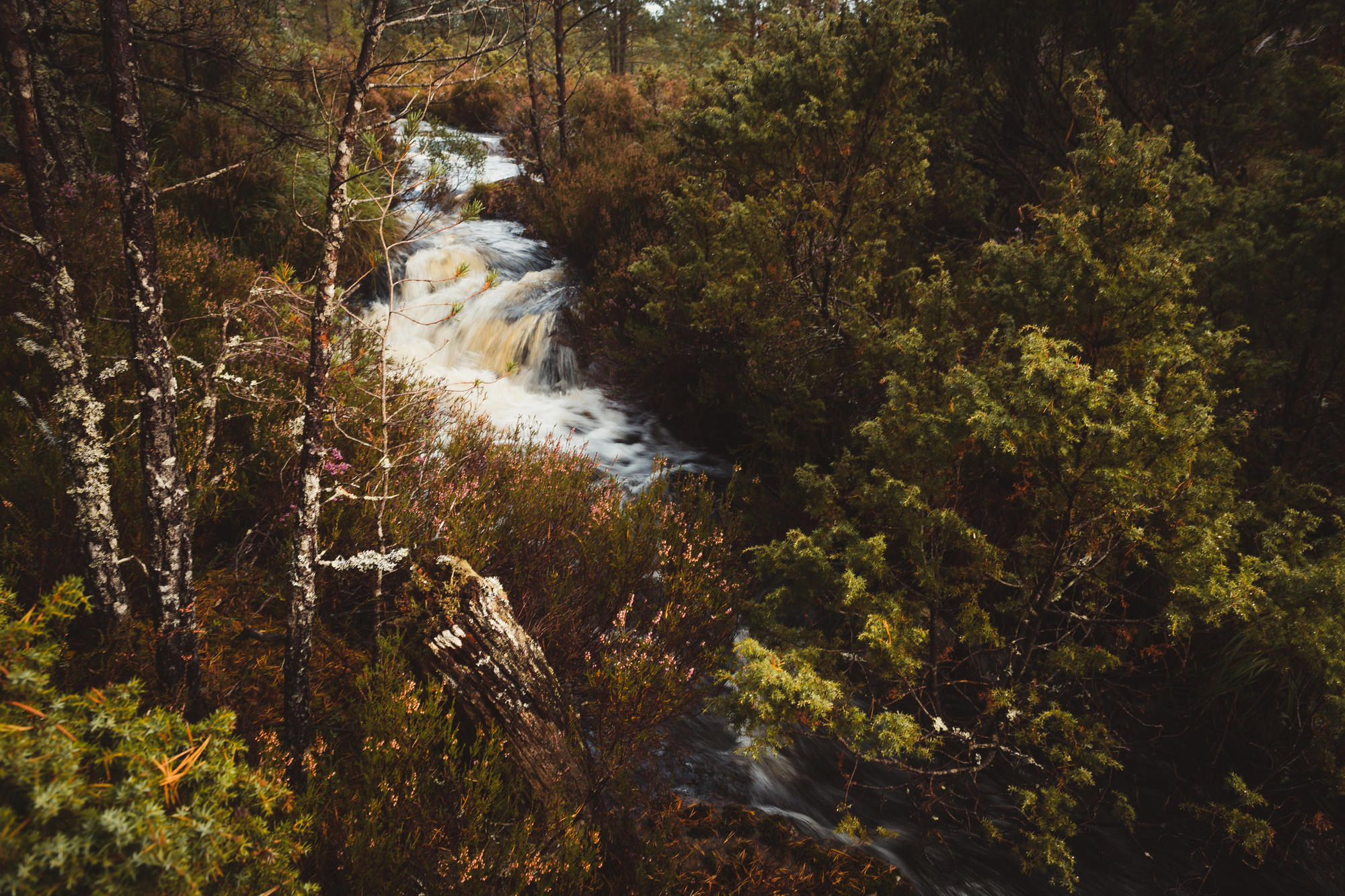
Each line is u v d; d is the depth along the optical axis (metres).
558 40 10.28
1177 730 3.60
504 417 6.67
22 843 1.00
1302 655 2.67
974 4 6.12
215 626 2.87
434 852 2.12
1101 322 3.13
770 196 5.15
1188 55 5.43
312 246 7.11
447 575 2.65
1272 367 3.38
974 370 3.27
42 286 2.09
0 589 1.37
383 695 2.36
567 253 9.43
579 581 3.64
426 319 7.78
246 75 5.55
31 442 3.13
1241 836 2.84
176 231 5.68
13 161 5.43
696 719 3.51
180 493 2.11
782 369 5.29
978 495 3.81
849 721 2.77
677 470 6.00
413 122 2.16
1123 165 3.08
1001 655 3.57
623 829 2.70
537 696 2.57
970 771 3.11
